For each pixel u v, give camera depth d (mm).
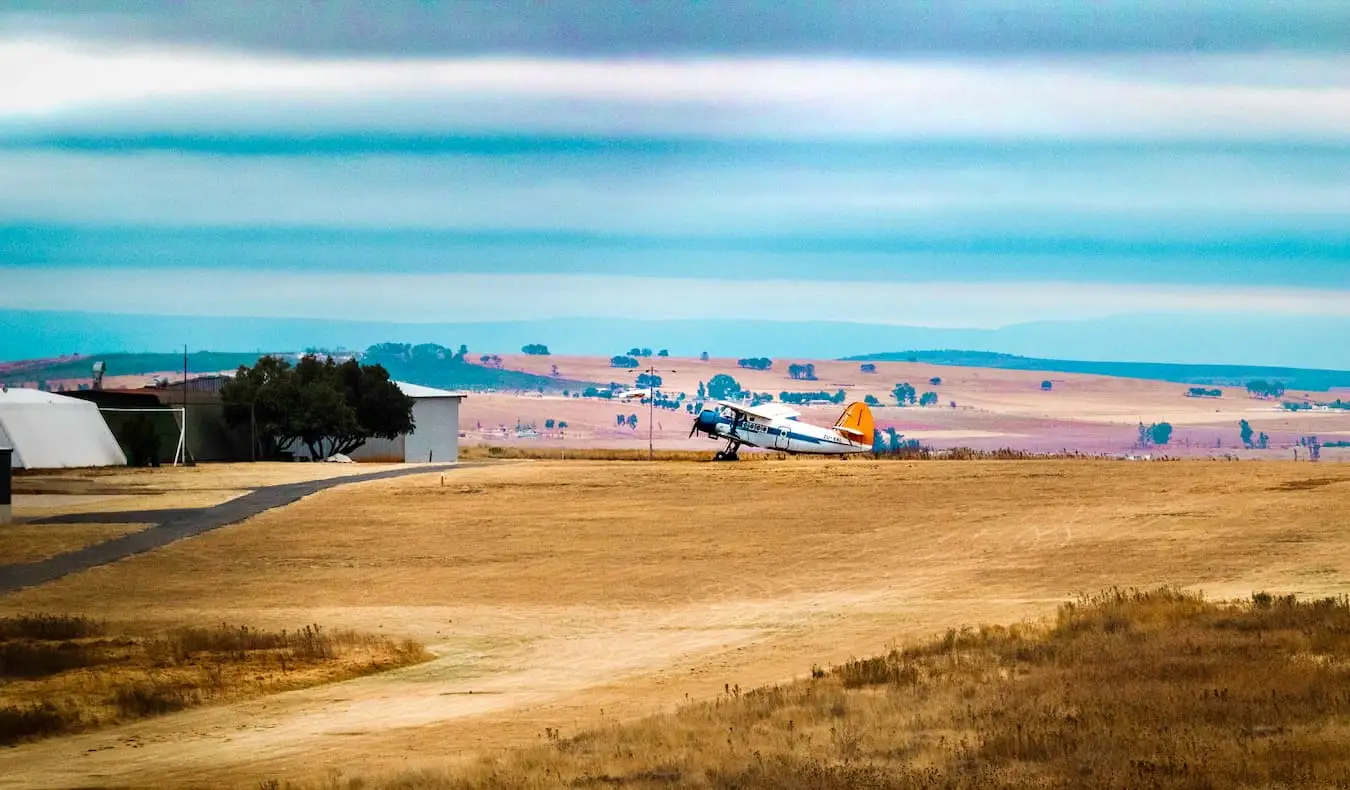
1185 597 77500
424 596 98500
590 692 65812
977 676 58844
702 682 66875
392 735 56531
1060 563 102000
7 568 109062
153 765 52062
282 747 54938
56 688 66750
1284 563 94500
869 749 46438
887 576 101812
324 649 77125
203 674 70875
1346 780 39500
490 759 47875
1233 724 47094
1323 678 53219
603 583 102688
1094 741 45156
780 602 93125
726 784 42094
